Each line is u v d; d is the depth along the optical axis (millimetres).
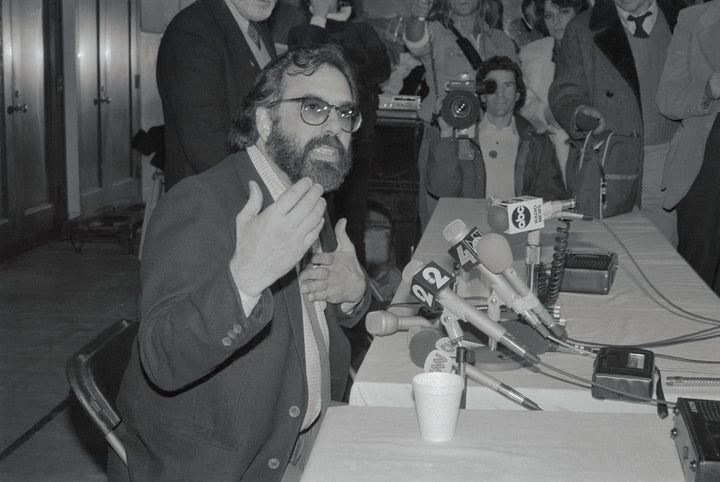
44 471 3361
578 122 3947
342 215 5164
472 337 2059
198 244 1761
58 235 7449
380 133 5328
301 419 1854
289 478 1979
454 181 4355
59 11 7215
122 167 8531
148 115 9039
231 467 1757
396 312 2307
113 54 8211
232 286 1510
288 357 1865
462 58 5199
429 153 4422
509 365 1902
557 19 5543
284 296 1855
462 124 4242
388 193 5391
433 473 1407
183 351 1551
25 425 3768
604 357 1802
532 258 2225
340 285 2123
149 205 5547
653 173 4465
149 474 1795
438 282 1782
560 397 1771
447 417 1503
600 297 2539
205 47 3307
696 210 4453
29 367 4453
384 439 1532
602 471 1420
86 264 6676
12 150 6656
